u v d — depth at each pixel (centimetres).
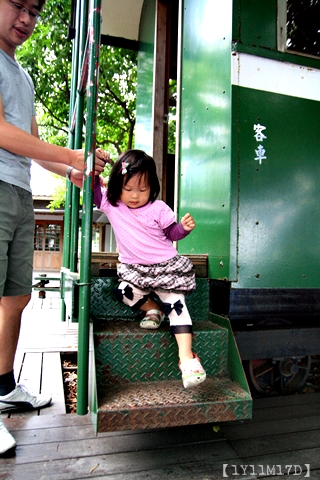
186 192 288
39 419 203
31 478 150
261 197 223
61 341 369
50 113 927
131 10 480
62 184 1373
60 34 798
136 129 497
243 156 220
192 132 279
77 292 191
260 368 257
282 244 228
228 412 160
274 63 230
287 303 228
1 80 168
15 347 205
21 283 190
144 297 194
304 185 234
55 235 1867
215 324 213
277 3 232
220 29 236
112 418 147
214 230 235
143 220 191
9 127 156
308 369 262
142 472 156
